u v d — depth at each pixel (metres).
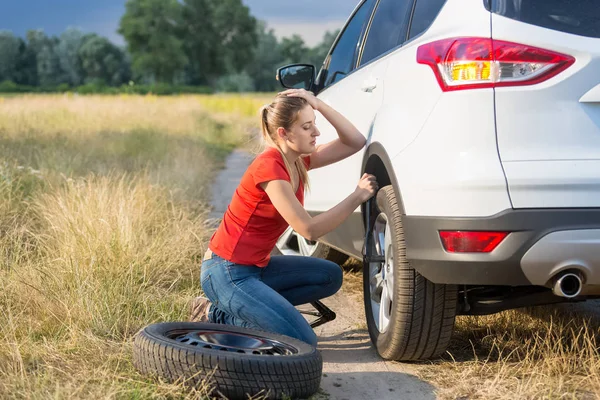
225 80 109.62
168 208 6.42
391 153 2.93
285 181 2.99
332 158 3.31
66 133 12.56
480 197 2.50
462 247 2.55
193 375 2.59
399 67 3.10
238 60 108.94
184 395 2.55
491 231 2.49
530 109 2.54
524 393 2.68
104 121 16.28
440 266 2.63
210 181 9.30
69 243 4.35
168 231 5.28
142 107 21.92
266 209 3.06
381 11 3.87
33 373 2.71
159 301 3.75
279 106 2.99
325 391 2.85
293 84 4.72
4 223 5.23
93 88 58.59
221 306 3.19
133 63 99.31
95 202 5.25
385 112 3.12
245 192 3.07
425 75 2.78
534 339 3.28
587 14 2.59
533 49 2.54
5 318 3.35
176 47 97.31
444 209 2.58
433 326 2.92
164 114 19.94
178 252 4.69
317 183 4.25
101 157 9.62
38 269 3.93
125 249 4.30
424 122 2.73
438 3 3.00
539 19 2.58
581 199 2.47
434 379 2.95
